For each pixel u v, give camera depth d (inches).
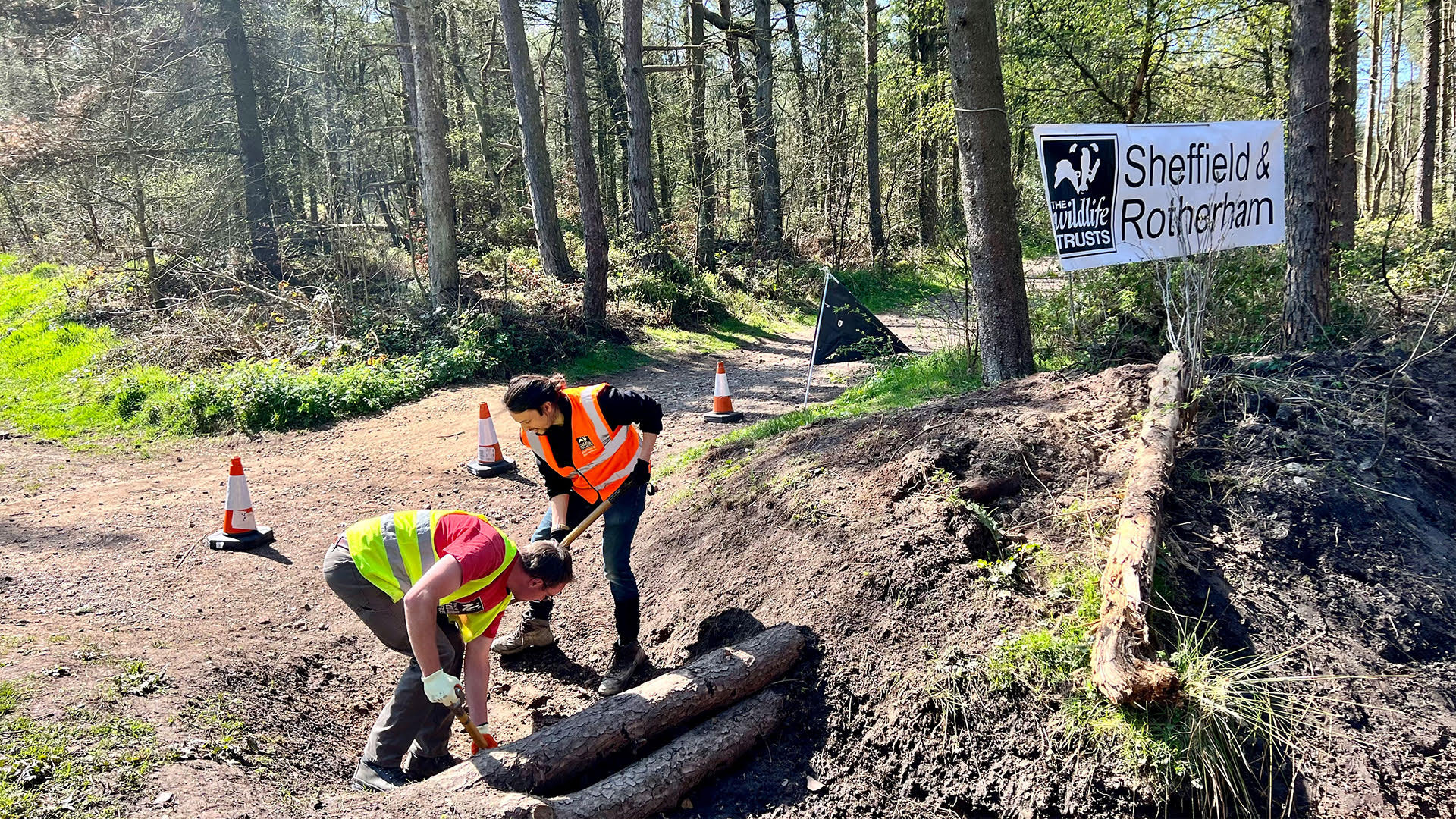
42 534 242.5
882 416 228.1
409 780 138.1
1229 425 180.5
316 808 117.0
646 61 1042.1
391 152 879.7
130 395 402.3
